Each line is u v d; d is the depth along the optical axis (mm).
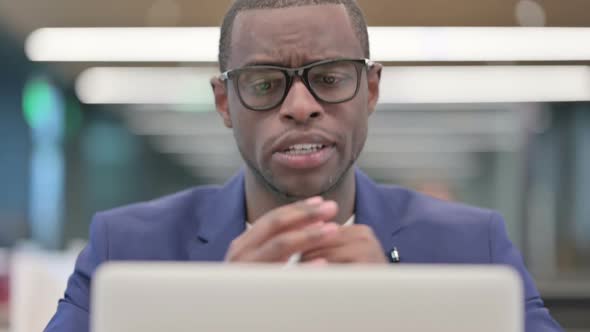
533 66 7281
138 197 14867
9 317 1875
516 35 5434
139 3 5711
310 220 701
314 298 491
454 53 5660
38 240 9109
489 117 12062
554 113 10516
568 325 2266
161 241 1270
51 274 1840
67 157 10258
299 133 1014
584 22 5438
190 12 5770
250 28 1041
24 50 7465
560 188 10438
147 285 494
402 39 5375
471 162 16781
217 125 13547
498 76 7676
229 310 491
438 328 491
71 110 10148
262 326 490
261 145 1035
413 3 5027
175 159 17438
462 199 18062
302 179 1031
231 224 1242
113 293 493
